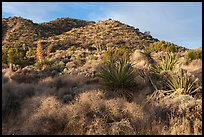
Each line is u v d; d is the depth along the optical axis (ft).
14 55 73.82
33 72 53.01
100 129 21.59
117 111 24.35
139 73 36.17
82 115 23.81
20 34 258.57
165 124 22.85
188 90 28.50
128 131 21.48
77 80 41.27
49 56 110.11
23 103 30.01
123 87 32.60
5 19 302.86
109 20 311.27
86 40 223.10
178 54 66.90
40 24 327.06
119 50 66.23
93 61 62.44
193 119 22.93
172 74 32.50
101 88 33.30
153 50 86.07
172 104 25.64
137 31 275.18
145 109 26.13
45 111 24.98
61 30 332.80
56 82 40.37
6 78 43.34
